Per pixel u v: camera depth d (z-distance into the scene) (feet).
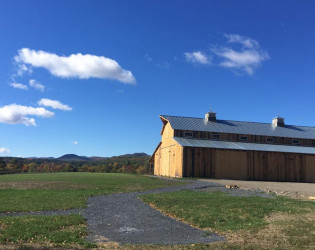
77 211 56.34
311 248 36.88
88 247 36.68
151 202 65.77
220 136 157.69
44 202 62.59
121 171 268.21
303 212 55.98
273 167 147.02
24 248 34.81
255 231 44.62
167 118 162.91
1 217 49.01
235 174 142.00
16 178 115.44
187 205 61.87
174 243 39.37
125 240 40.37
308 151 155.12
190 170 138.31
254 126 171.73
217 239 41.50
